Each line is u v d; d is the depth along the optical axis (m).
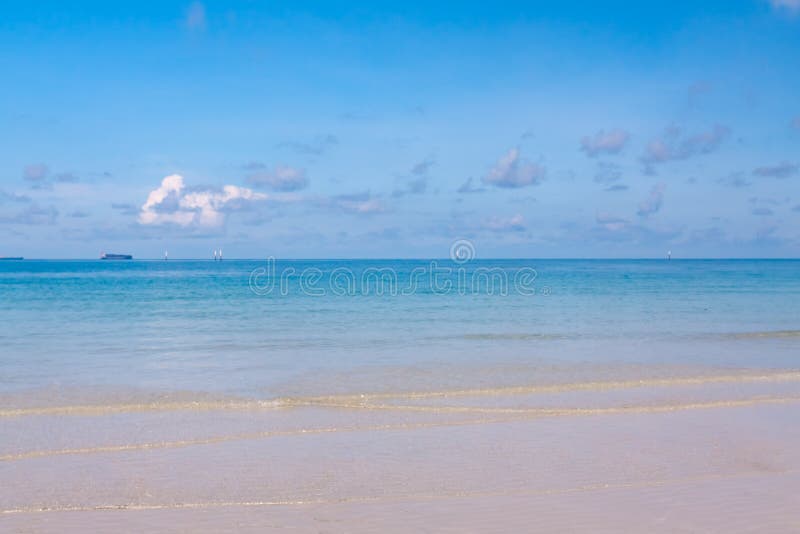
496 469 8.72
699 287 55.34
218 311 33.16
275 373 16.08
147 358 18.56
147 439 10.16
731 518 7.04
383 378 15.32
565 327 26.44
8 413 11.78
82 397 13.15
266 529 6.77
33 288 52.34
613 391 13.84
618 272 99.75
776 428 10.86
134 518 7.07
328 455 9.35
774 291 49.22
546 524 6.88
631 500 7.58
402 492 7.86
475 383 14.65
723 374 15.73
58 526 6.86
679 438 10.25
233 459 9.16
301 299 41.91
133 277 77.50
